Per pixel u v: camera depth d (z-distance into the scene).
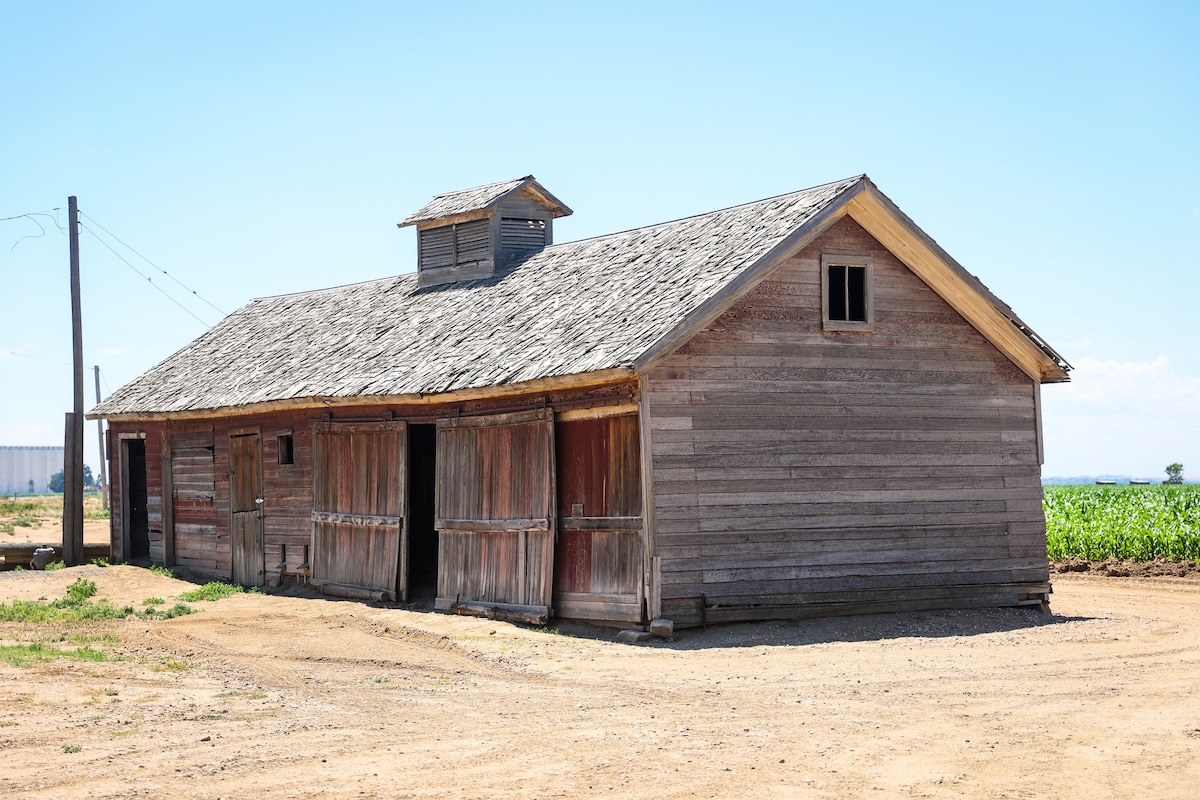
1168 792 8.10
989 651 14.59
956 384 19.03
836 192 17.97
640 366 15.83
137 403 27.86
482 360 19.05
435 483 21.52
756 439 17.25
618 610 16.73
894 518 18.23
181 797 8.37
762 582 17.12
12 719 10.98
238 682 13.21
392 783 8.66
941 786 8.35
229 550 25.69
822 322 17.92
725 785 8.46
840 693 11.88
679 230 21.17
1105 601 21.11
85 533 39.09
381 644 16.33
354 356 23.09
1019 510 19.30
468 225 25.64
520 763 9.17
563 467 17.84
